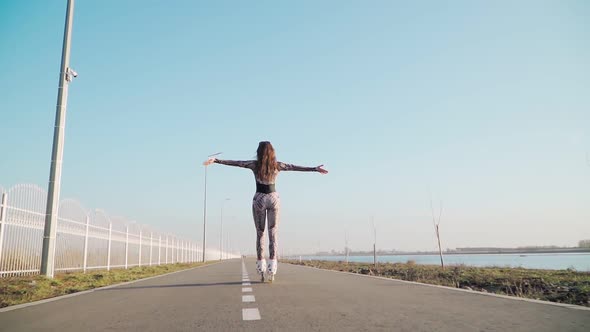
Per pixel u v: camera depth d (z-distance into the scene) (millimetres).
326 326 3969
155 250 27172
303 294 6785
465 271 17953
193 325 4172
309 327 3938
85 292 8086
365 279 10562
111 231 18734
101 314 5066
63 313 5219
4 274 10969
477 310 4863
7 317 4945
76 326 4262
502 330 3635
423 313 4672
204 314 4867
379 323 4074
